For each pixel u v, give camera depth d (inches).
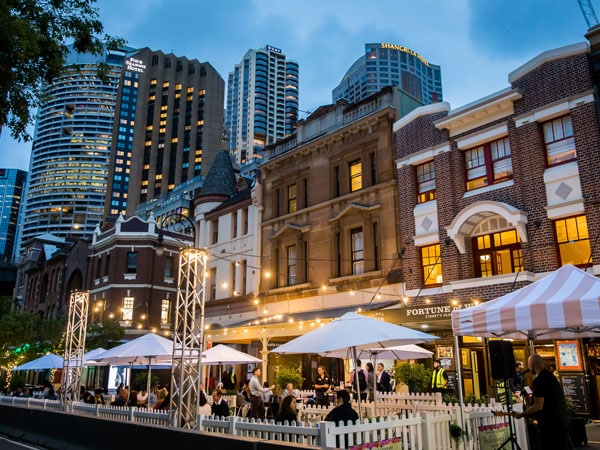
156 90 6943.9
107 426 405.4
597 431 517.0
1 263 2778.1
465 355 729.6
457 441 352.5
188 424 500.4
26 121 459.5
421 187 853.2
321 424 284.4
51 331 1556.3
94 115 7805.1
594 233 634.2
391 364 818.8
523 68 736.3
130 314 1670.8
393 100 937.5
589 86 667.4
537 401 308.2
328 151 1036.5
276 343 1034.7
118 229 1748.3
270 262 1120.2
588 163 652.1
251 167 3107.8
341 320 427.5
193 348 530.6
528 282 676.1
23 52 410.0
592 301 292.2
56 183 7524.6
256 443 272.4
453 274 762.2
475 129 784.3
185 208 2728.8
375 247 914.1
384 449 303.6
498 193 740.7
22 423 548.4
